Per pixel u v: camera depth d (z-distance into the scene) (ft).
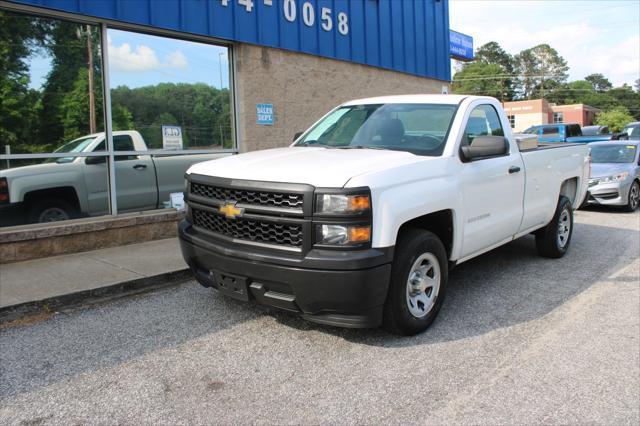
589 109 249.75
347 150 15.30
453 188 14.52
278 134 31.09
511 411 10.47
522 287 18.43
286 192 12.26
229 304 16.53
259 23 29.25
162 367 12.33
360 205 11.88
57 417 10.27
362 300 12.03
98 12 22.30
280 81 30.96
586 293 17.76
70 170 22.52
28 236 20.43
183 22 25.40
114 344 13.62
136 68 24.63
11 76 20.70
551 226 21.70
